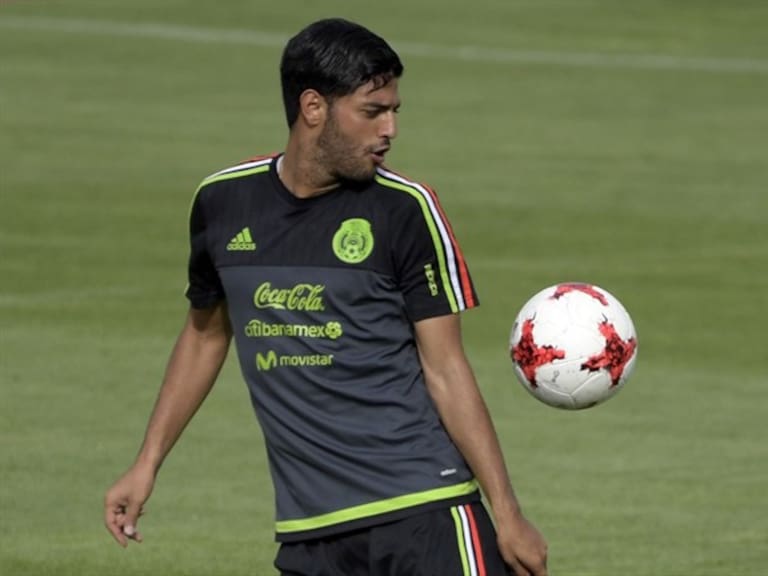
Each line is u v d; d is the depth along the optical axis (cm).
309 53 1669
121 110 8356
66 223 5884
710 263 5494
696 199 6638
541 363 1827
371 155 1673
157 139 7656
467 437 1692
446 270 1692
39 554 2766
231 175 1742
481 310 4759
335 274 1689
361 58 1656
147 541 2844
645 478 3256
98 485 3164
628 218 6212
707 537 2891
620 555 2789
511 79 9762
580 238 5853
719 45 11306
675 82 9825
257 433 3534
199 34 10975
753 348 4412
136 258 5378
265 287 1711
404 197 1691
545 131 8194
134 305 4741
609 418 3703
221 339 1869
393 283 1694
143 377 3972
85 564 2719
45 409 3675
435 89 9331
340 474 1702
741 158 7612
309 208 1705
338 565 1731
